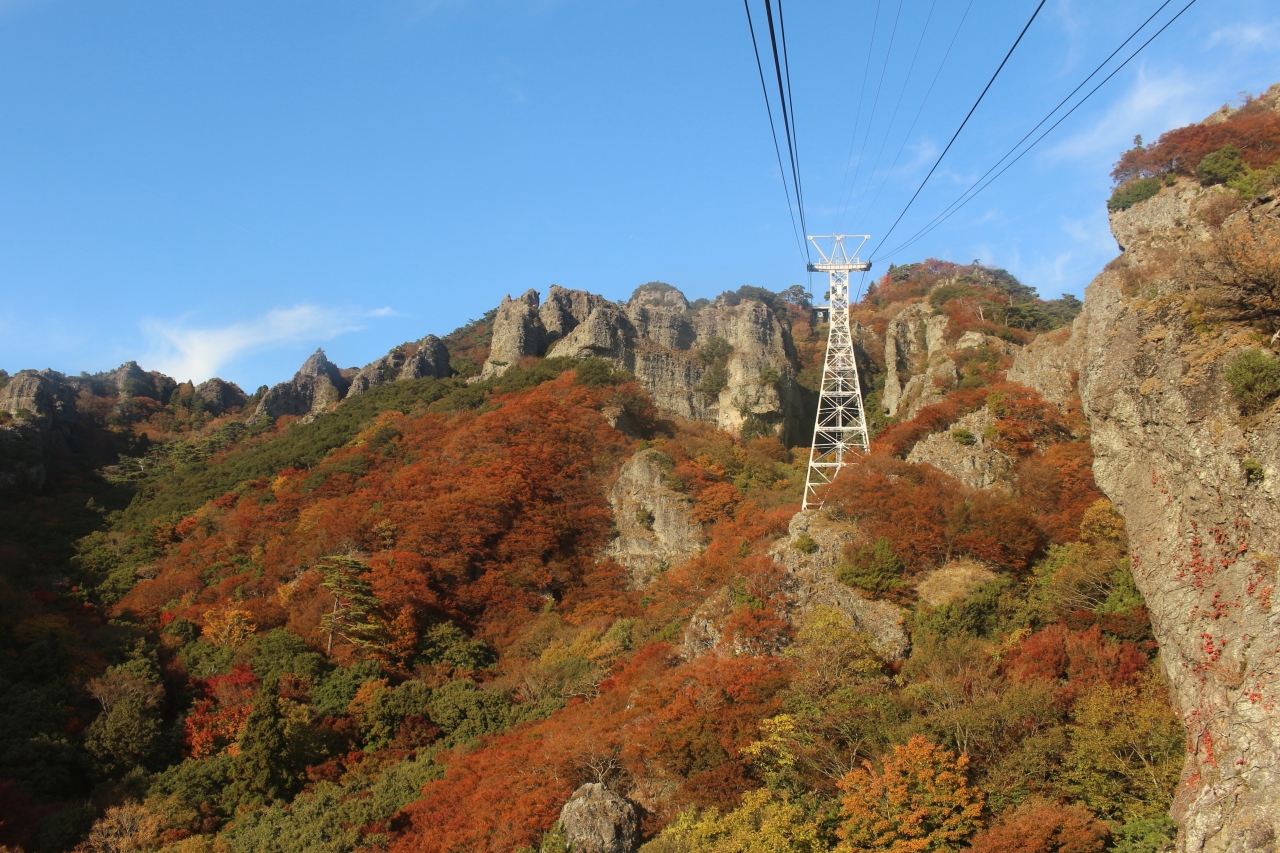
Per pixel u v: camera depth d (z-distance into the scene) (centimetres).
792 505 7900
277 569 8350
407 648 6969
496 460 9306
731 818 3831
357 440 11488
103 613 8369
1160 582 3297
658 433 11269
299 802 5106
